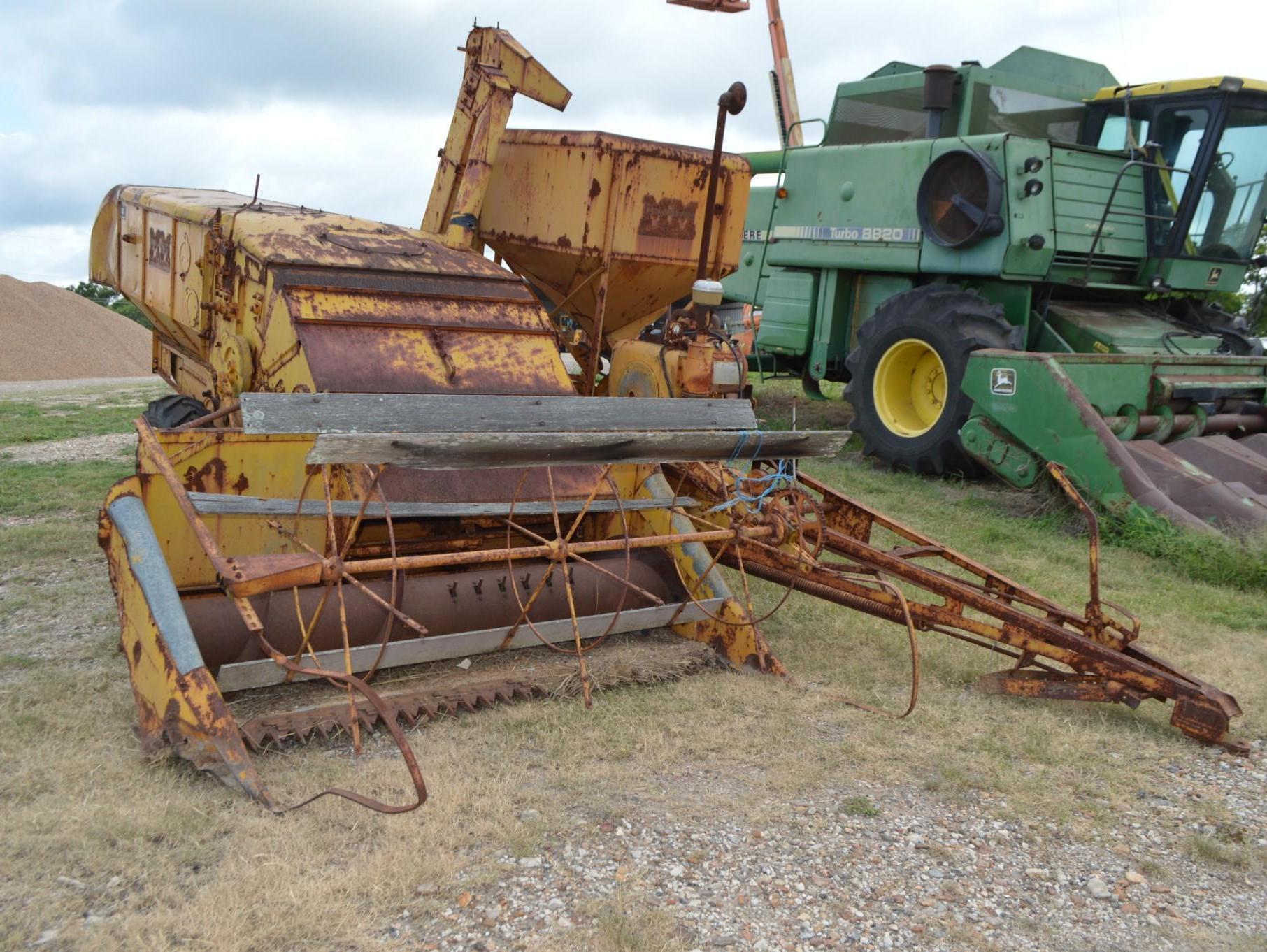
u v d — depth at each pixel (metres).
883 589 4.80
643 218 6.62
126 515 4.18
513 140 7.03
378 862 3.19
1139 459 8.11
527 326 5.45
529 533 4.61
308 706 4.11
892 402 10.36
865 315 11.56
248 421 3.57
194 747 3.59
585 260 6.62
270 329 5.12
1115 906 3.24
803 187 11.84
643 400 4.50
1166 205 10.12
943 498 9.20
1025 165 9.30
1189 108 9.95
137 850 3.20
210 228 5.93
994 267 9.62
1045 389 8.17
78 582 5.98
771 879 3.28
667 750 4.07
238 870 3.11
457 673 4.59
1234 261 10.41
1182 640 5.69
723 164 6.82
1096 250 9.91
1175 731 4.52
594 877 3.23
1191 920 3.19
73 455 10.01
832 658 5.20
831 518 6.00
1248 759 4.25
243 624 4.18
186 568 4.62
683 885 3.22
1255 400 9.80
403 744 3.32
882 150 10.77
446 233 6.33
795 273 12.20
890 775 3.99
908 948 2.98
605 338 7.43
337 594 4.41
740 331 15.00
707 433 4.29
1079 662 4.56
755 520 5.02
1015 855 3.50
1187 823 3.75
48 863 3.11
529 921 2.99
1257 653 5.53
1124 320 10.38
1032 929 3.11
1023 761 4.19
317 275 5.14
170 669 3.68
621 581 4.62
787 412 14.12
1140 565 7.18
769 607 6.01
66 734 3.94
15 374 23.94
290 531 4.75
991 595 5.12
